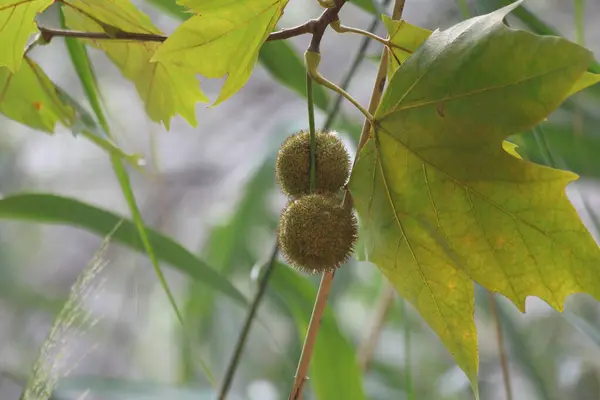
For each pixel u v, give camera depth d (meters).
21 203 0.78
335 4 0.62
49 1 0.64
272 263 0.74
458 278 0.62
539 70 0.58
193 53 0.61
